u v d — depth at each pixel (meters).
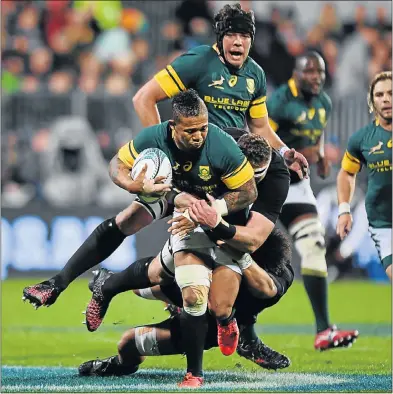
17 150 54.59
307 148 34.31
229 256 21.97
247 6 63.06
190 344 21.77
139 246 52.91
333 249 53.38
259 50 58.12
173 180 21.98
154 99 25.94
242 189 21.48
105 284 23.81
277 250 23.41
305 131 34.03
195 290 21.39
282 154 26.59
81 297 47.72
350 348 30.94
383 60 63.75
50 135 54.72
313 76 33.41
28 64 61.28
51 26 62.75
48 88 57.03
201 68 25.41
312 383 22.88
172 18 62.53
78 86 59.78
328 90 54.12
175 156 21.59
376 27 64.62
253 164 21.77
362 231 53.66
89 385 22.39
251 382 22.95
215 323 22.86
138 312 39.09
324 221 52.50
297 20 64.31
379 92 28.08
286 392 21.53
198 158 21.42
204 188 21.89
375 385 22.66
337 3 64.75
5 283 52.22
